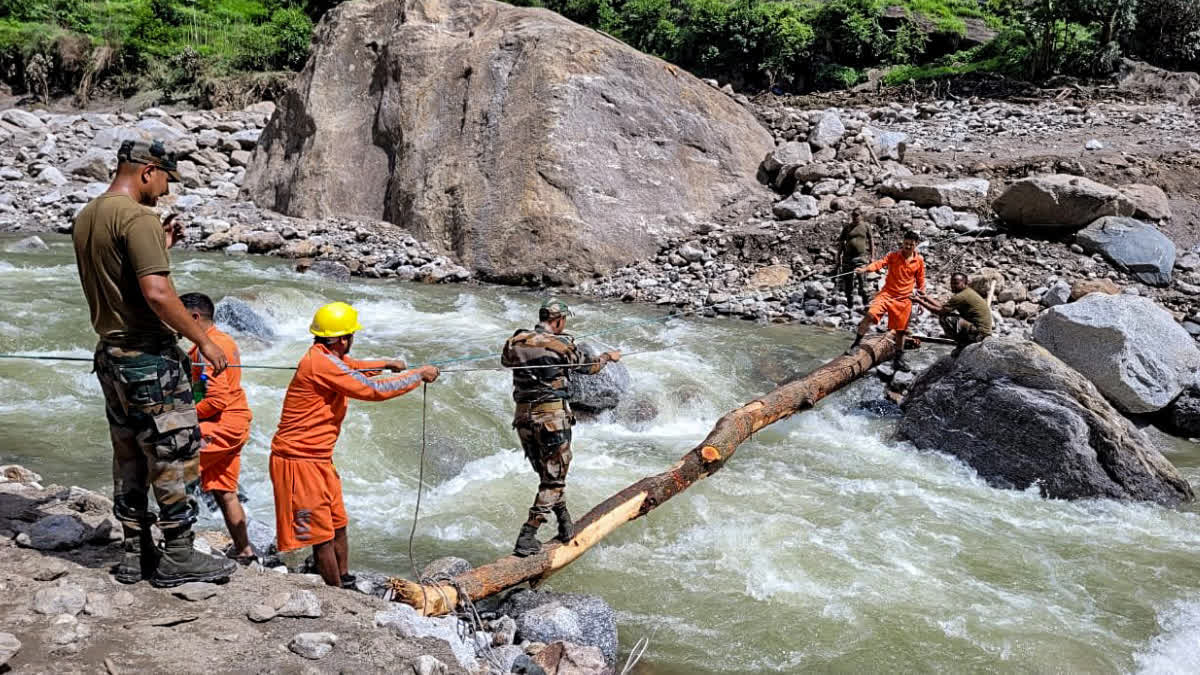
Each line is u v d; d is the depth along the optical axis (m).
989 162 16.94
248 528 5.80
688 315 12.93
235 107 31.77
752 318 12.80
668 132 16.47
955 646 5.32
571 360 5.54
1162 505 7.59
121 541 4.72
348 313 4.81
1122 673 5.12
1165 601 5.93
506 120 15.99
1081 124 20.67
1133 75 25.81
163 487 4.12
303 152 18.09
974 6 33.91
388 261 15.13
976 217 14.74
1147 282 12.84
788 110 19.70
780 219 15.61
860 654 5.21
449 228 15.71
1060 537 6.89
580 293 14.30
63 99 34.66
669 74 17.11
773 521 6.86
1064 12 26.50
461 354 10.38
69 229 17.41
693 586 5.92
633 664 5.02
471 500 7.11
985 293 12.60
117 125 26.08
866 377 10.29
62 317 10.66
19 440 7.26
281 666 3.76
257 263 14.95
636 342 11.34
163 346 4.05
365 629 4.21
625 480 7.59
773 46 31.58
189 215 17.66
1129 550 6.69
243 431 5.25
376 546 6.21
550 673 4.59
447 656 4.17
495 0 18.50
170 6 36.06
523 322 12.17
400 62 17.50
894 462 8.41
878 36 31.12
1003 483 8.01
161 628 3.92
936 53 31.77
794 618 5.57
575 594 5.38
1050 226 13.95
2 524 4.80
